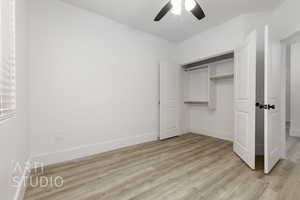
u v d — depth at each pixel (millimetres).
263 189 1513
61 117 2232
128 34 3029
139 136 3219
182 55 3816
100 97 2646
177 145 3045
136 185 1602
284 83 2348
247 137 2092
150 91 3436
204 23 2904
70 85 2316
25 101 1689
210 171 1909
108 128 2752
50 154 2129
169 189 1525
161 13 1827
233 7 2377
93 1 2246
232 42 2721
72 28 2328
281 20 2250
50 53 2131
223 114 3500
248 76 2096
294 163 2148
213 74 3592
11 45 1106
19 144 1347
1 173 872
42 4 2062
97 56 2605
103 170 1948
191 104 4250
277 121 2188
